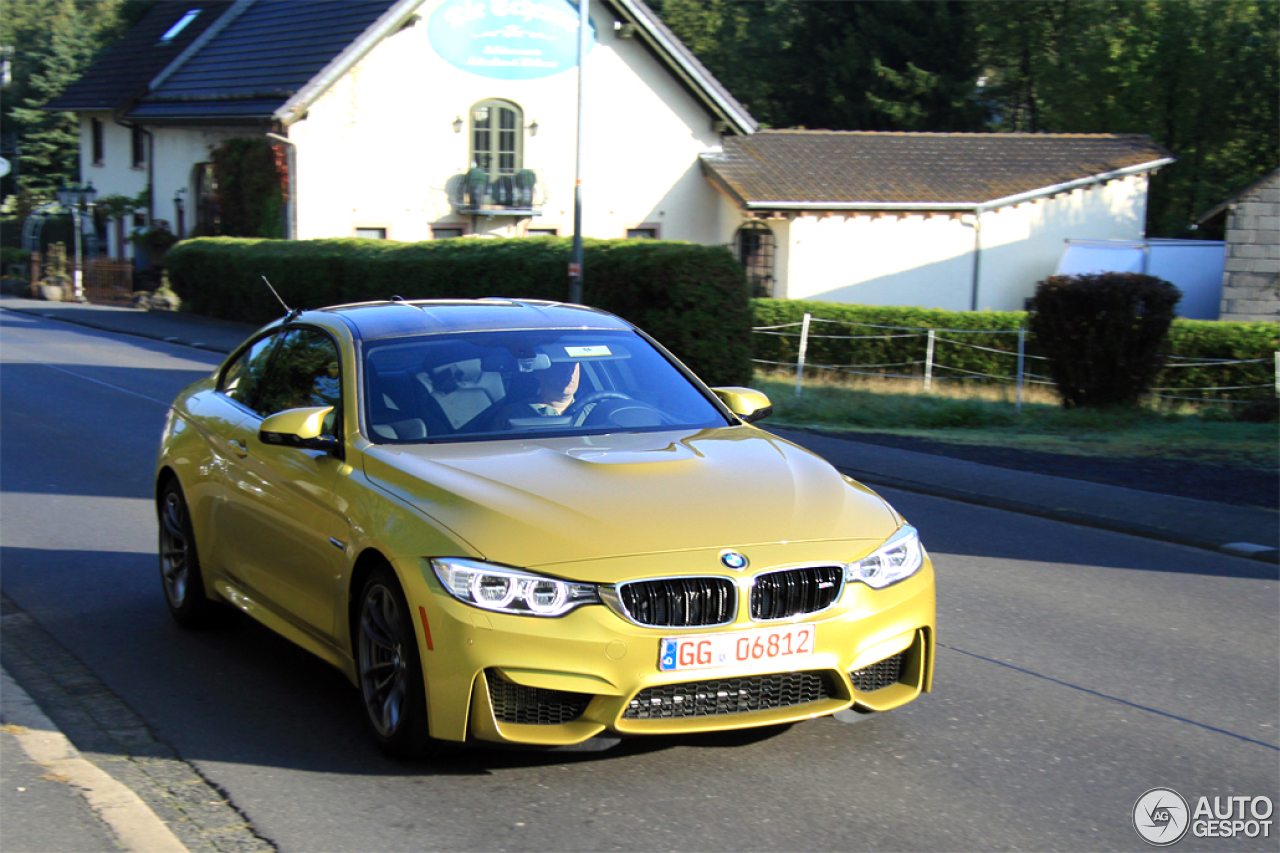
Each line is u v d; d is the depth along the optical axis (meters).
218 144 33.16
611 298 18.14
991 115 51.41
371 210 30.00
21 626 6.16
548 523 4.07
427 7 30.02
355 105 29.52
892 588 4.33
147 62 38.31
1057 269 31.36
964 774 4.39
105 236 41.03
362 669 4.44
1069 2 46.22
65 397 15.23
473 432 4.95
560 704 4.02
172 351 21.62
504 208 30.83
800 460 4.91
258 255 26.36
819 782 4.27
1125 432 14.60
